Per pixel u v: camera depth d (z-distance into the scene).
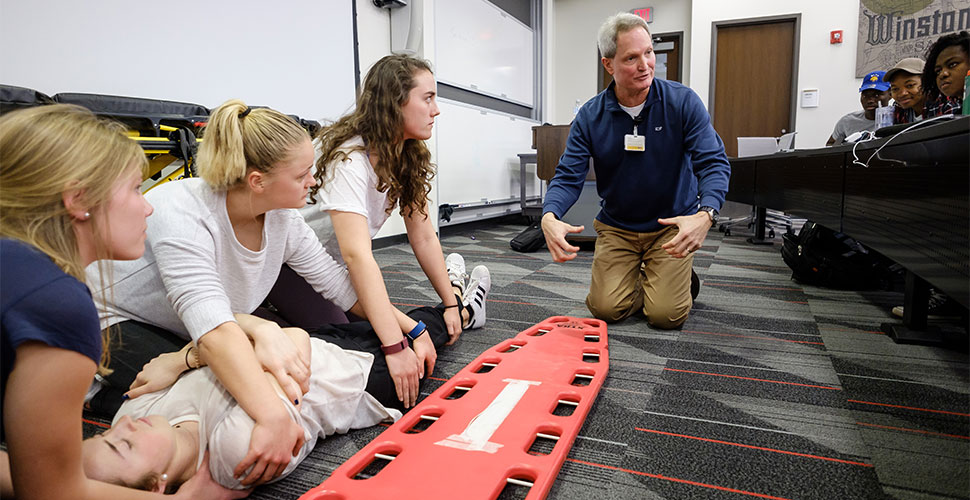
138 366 1.13
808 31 5.55
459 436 1.02
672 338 1.79
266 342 0.96
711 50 5.89
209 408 0.89
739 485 0.94
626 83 1.76
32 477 0.60
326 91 3.49
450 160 4.71
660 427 1.17
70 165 0.56
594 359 1.54
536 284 2.74
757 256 3.49
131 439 0.77
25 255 0.55
